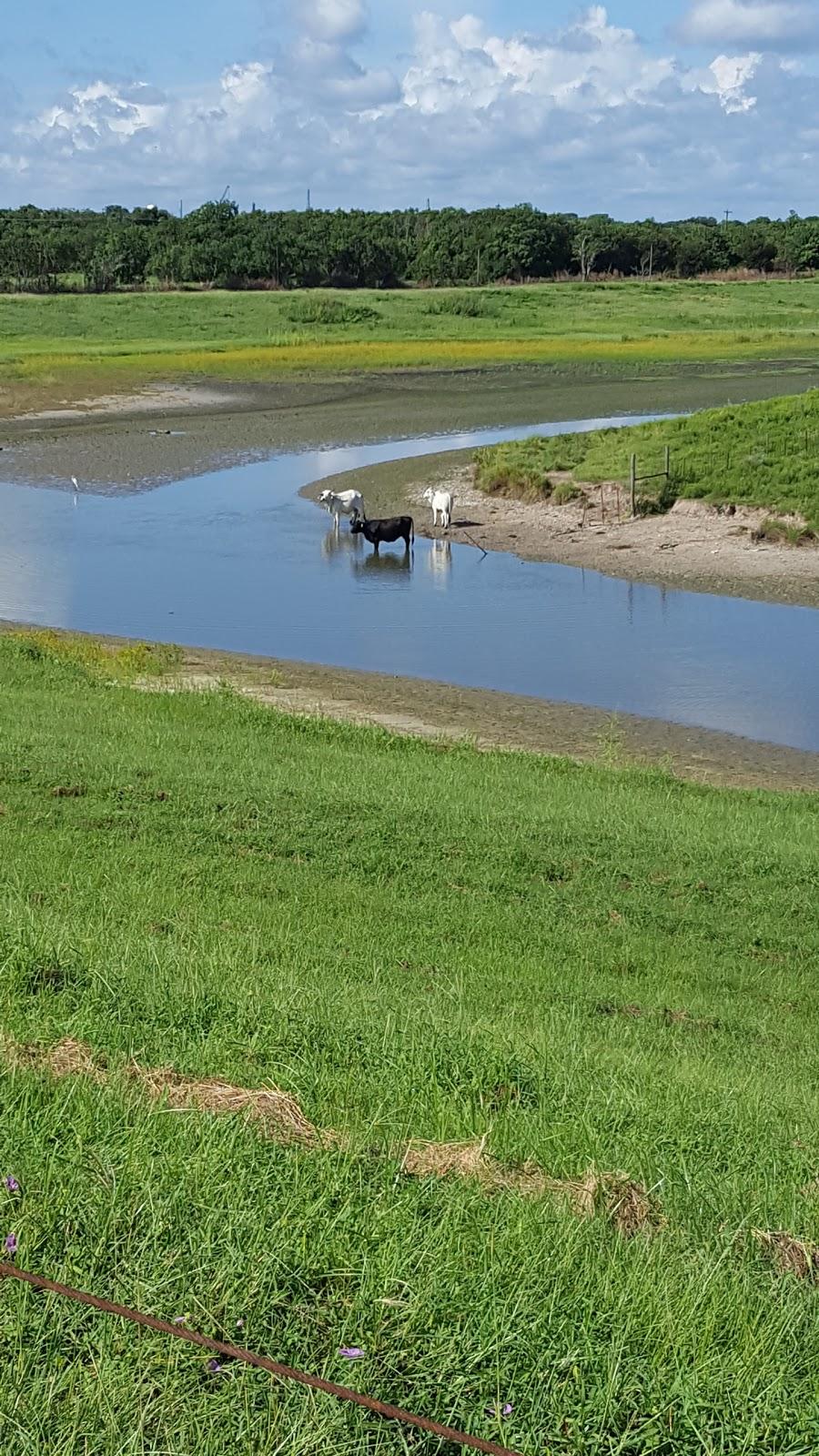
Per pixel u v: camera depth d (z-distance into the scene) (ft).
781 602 108.68
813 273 524.93
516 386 254.68
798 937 43.68
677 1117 22.95
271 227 463.42
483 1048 23.97
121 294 396.16
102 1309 12.45
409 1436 11.87
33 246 431.43
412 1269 13.99
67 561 126.93
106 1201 14.57
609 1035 31.99
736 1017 36.27
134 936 31.50
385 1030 24.76
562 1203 17.15
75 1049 20.24
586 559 124.06
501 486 152.56
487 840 49.57
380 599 112.37
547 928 42.14
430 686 87.61
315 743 67.51
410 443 193.98
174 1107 17.78
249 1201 14.92
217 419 219.20
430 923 41.11
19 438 201.67
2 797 48.93
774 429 159.53
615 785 63.82
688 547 125.08
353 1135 18.12
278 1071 21.21
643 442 160.35
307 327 347.56
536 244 487.20
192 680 86.17
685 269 523.70
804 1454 12.37
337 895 42.50
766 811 60.54
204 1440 11.55
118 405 231.50
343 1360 12.56
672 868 48.96
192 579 120.06
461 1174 17.54
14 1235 13.51
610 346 311.27
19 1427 11.41
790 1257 17.44
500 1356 12.89
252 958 32.71
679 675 90.12
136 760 56.34
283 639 99.86
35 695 71.51
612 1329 13.51
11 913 30.09
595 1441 12.09
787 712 82.38
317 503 153.69
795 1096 28.09
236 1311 13.03
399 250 474.90
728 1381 13.03
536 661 93.86
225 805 50.47
